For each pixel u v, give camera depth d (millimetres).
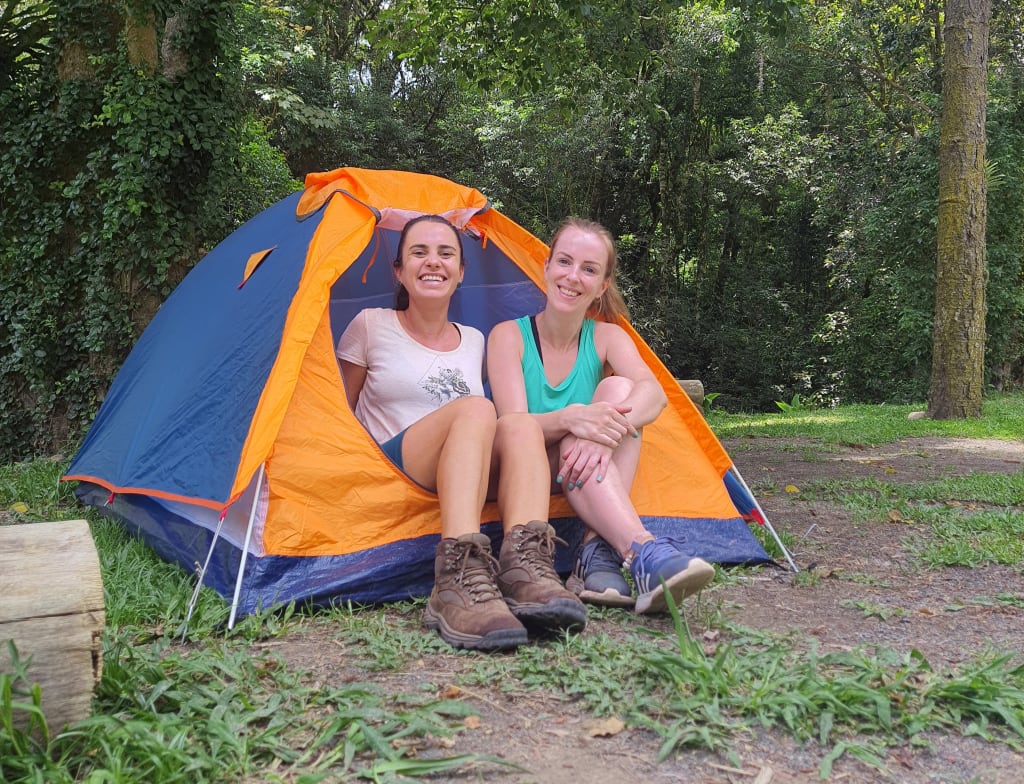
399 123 22656
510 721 1993
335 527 2939
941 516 4488
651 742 1897
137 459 3570
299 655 2406
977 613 2896
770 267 25312
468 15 8602
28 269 7230
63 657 1733
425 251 3270
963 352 10719
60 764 1655
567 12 8297
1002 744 1930
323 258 3242
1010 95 15852
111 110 6797
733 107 22859
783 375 23641
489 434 2814
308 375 3096
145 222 7043
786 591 3145
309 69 21516
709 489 3627
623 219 23812
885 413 11875
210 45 7266
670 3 8828
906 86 19203
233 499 2807
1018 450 7969
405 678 2242
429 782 1704
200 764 1691
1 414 7367
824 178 21109
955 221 10672
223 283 4066
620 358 3383
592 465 2891
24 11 7410
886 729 1955
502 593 2641
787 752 1865
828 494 5316
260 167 12883
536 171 21406
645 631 2594
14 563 1786
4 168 7227
